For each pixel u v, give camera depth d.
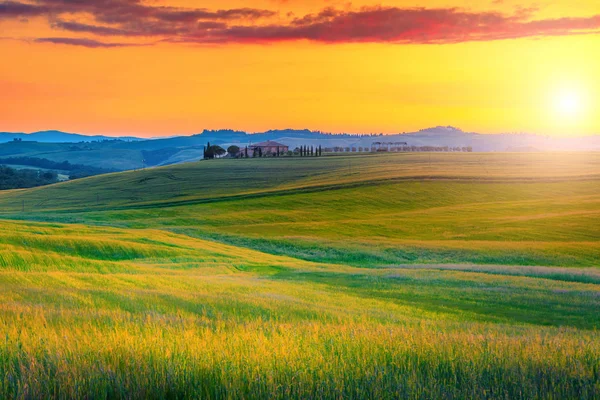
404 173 157.62
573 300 34.81
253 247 74.88
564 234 81.44
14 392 6.92
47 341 9.58
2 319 13.30
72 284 30.08
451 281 43.91
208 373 7.80
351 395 7.25
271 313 23.11
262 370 8.03
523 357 9.91
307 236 82.00
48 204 141.88
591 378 8.62
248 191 146.25
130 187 167.38
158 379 7.47
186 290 32.75
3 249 49.00
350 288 40.22
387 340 11.45
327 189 133.12
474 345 11.02
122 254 56.31
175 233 83.62
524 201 118.31
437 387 7.88
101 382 7.29
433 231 87.25
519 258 64.94
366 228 89.56
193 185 166.25
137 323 13.25
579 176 148.50
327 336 12.01
